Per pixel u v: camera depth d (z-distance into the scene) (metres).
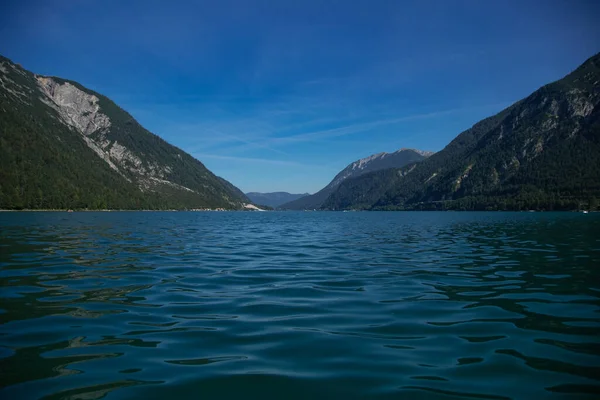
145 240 30.06
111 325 8.52
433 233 40.53
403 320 9.06
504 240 30.84
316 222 76.38
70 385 5.57
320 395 5.35
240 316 9.37
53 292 11.78
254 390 5.49
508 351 7.04
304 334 8.02
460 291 12.24
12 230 37.88
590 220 71.25
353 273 15.73
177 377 5.89
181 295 11.59
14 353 6.79
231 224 63.66
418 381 5.80
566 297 11.37
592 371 6.13
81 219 68.06
